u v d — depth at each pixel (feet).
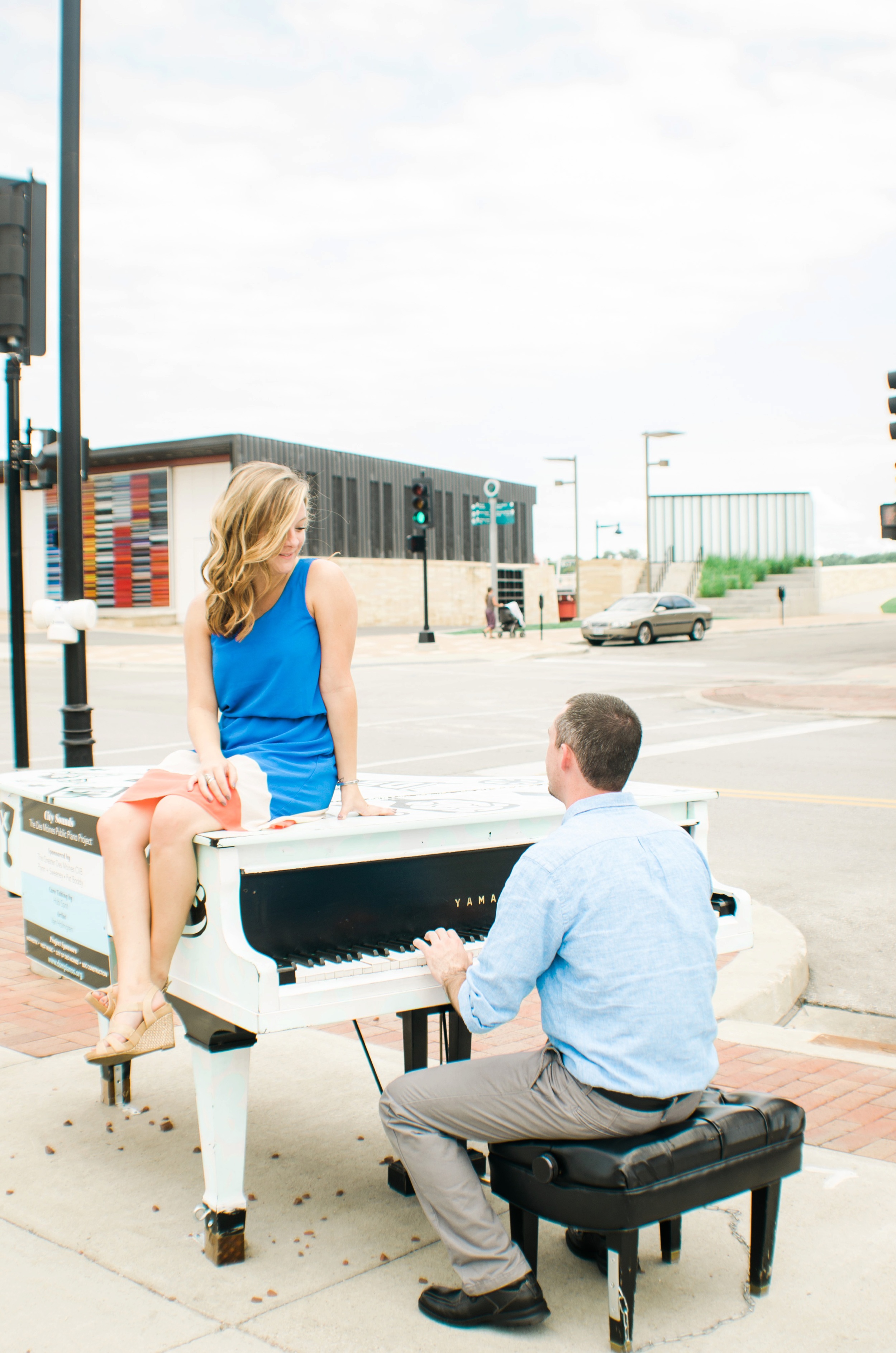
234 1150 9.27
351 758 10.46
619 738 8.70
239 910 8.69
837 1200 10.50
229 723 10.80
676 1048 8.22
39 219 19.60
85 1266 9.32
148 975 8.96
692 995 8.36
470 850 10.14
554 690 67.15
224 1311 8.64
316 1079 13.42
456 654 97.60
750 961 17.93
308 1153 11.50
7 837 13.43
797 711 55.26
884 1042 16.20
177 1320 8.51
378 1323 8.50
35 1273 9.20
